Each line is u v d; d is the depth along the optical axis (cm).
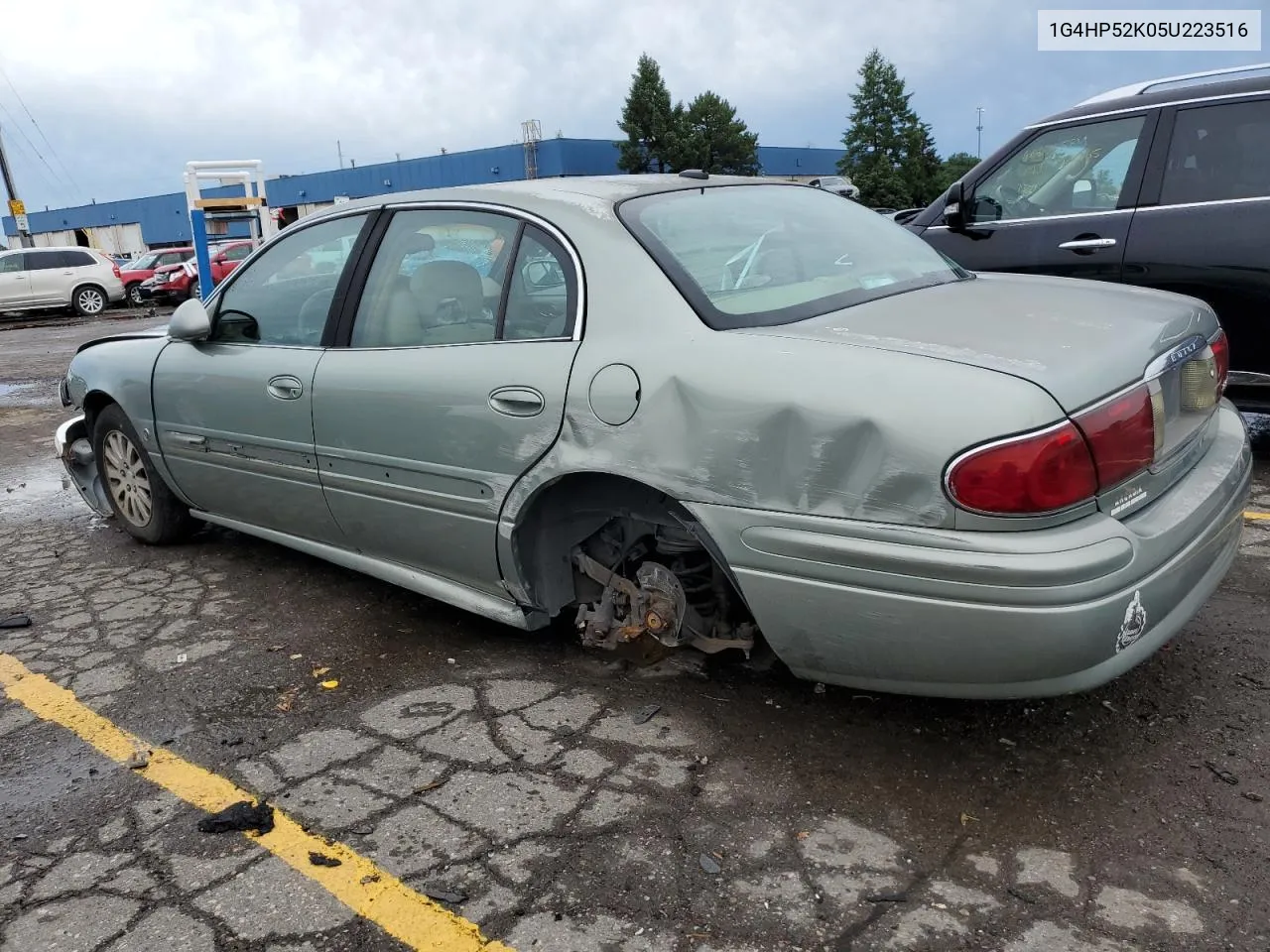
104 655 360
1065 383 217
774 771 263
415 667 337
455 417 302
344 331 349
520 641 353
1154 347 246
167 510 470
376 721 301
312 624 380
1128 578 219
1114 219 526
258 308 390
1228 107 495
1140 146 519
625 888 221
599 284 279
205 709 315
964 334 242
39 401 1030
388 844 240
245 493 403
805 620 242
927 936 204
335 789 265
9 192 3047
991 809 244
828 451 228
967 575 214
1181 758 261
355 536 361
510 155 4872
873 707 293
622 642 323
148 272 2580
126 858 241
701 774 264
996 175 576
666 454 255
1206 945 198
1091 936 201
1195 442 271
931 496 216
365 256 350
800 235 317
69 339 1748
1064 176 551
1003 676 223
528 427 284
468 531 310
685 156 5403
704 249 287
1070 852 227
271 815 255
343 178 5297
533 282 297
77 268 2330
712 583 293
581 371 273
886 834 236
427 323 323
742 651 321
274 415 368
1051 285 308
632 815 247
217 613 396
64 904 225
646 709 298
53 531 531
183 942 211
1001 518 211
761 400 238
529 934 209
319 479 358
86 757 289
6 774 282
